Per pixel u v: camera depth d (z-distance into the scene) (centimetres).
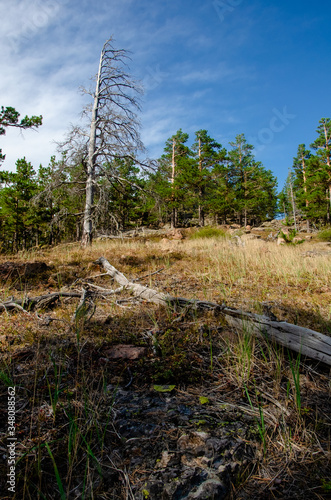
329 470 147
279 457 155
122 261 768
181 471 142
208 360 263
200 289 525
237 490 136
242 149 4672
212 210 4169
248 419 183
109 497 131
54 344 284
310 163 3859
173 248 1106
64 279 567
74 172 1475
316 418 176
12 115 1327
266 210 5288
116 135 1454
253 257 855
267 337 273
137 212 3459
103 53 1505
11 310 394
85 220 1398
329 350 244
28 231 3256
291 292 513
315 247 1429
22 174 2823
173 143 3875
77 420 175
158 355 267
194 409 192
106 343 293
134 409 190
